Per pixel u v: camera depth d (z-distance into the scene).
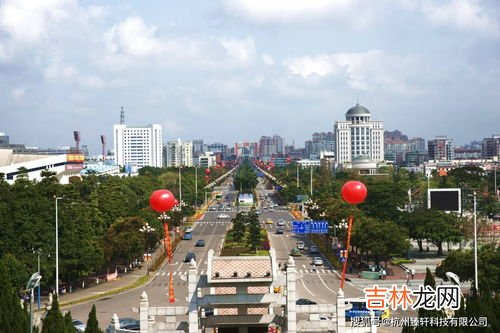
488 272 106.31
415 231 165.62
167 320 74.19
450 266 110.75
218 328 73.69
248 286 69.81
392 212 195.50
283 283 68.75
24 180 135.50
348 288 126.44
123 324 93.44
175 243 196.25
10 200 121.62
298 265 156.88
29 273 112.12
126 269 152.50
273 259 69.56
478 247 139.25
